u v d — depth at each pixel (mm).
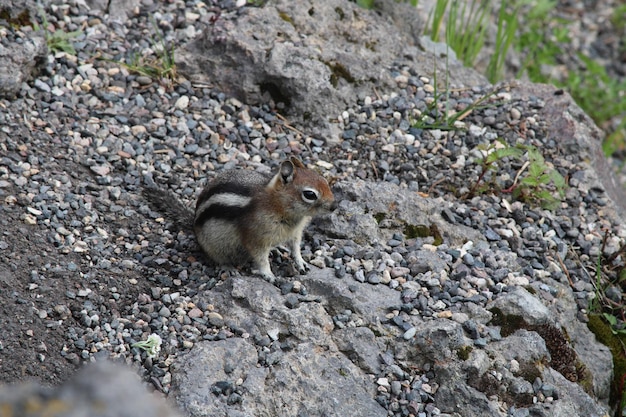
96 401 4957
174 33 14688
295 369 9484
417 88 14641
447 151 13398
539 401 9773
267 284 10555
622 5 24766
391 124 13836
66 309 10094
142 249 11273
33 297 10133
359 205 11891
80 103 13164
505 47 17234
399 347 9953
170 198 11758
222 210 10734
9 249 10625
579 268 12164
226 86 13969
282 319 10000
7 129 12312
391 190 12086
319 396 9320
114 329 9984
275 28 14375
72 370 9438
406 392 9641
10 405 4781
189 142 13047
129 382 5148
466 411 9555
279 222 10586
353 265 11000
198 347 9625
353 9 15414
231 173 11297
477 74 15750
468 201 12688
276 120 13719
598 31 23906
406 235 11766
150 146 12852
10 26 13297
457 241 11773
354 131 13641
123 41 14336
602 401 10930
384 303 10391
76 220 11375
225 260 11164
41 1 14156
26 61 12859
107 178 12141
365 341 9938
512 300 10492
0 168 11719
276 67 13734
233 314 10164
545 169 12492
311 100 13680
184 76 14062
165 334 9938
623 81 22266
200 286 10742
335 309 10328
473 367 9688
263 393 9250
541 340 10180
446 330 9852
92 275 10641
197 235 11102
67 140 12539
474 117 14156
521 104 14547
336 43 14781
